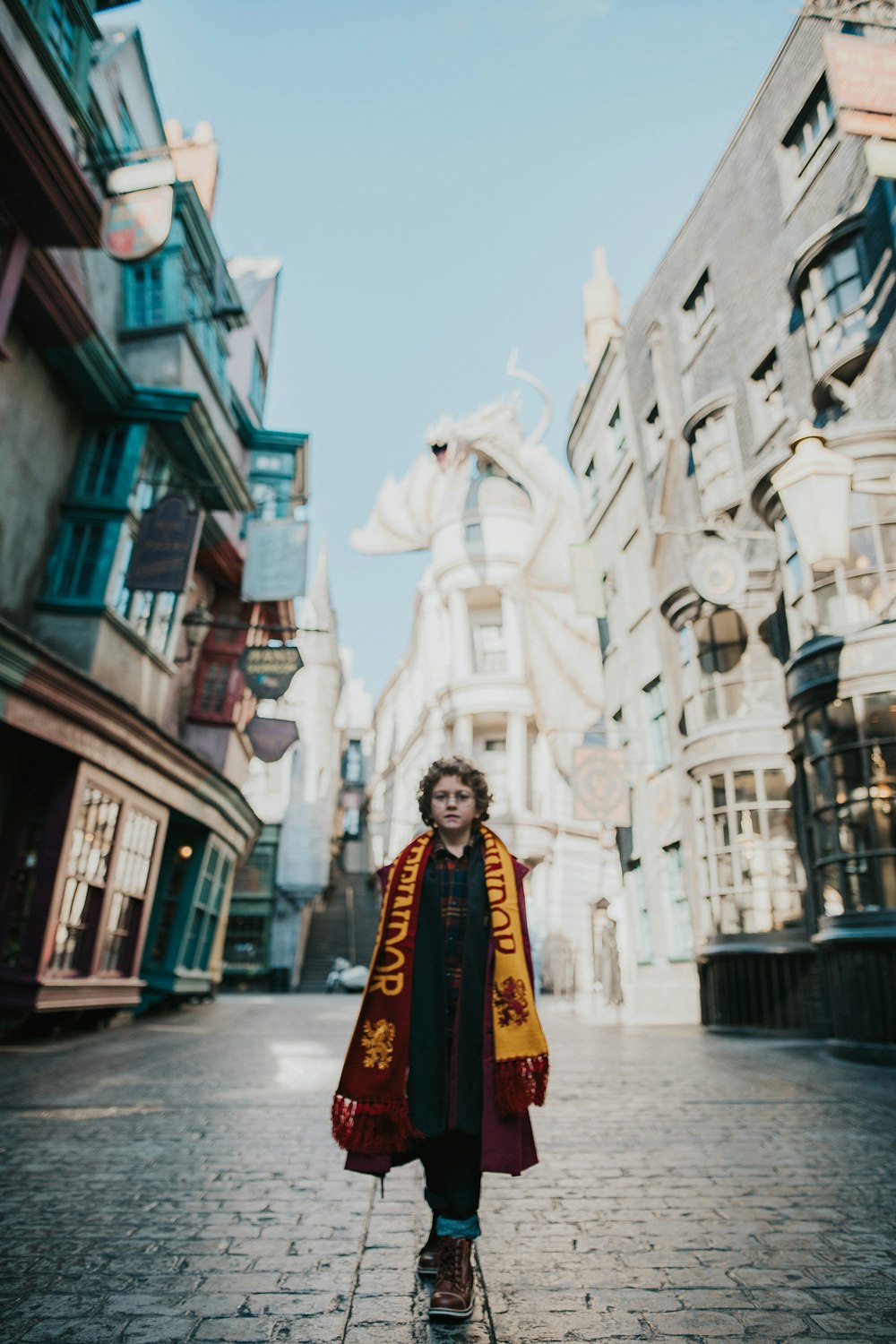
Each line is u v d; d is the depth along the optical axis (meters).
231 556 16.48
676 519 15.95
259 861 34.69
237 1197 3.76
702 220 15.73
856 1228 3.25
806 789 12.15
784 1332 2.29
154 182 9.88
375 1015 2.53
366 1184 4.03
